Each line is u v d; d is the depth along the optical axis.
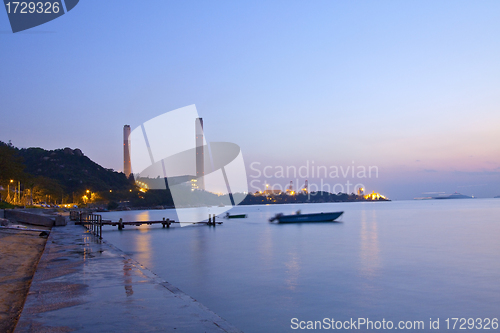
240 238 40.09
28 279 13.05
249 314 12.34
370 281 17.33
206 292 15.10
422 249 29.61
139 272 12.16
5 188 96.69
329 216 69.19
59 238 25.16
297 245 32.97
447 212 126.56
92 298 8.70
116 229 55.19
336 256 25.59
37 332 6.30
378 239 38.38
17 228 30.41
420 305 13.56
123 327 6.59
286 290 15.45
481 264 22.14
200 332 6.32
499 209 155.62
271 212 154.50
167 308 7.84
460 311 12.98
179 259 24.34
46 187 140.50
